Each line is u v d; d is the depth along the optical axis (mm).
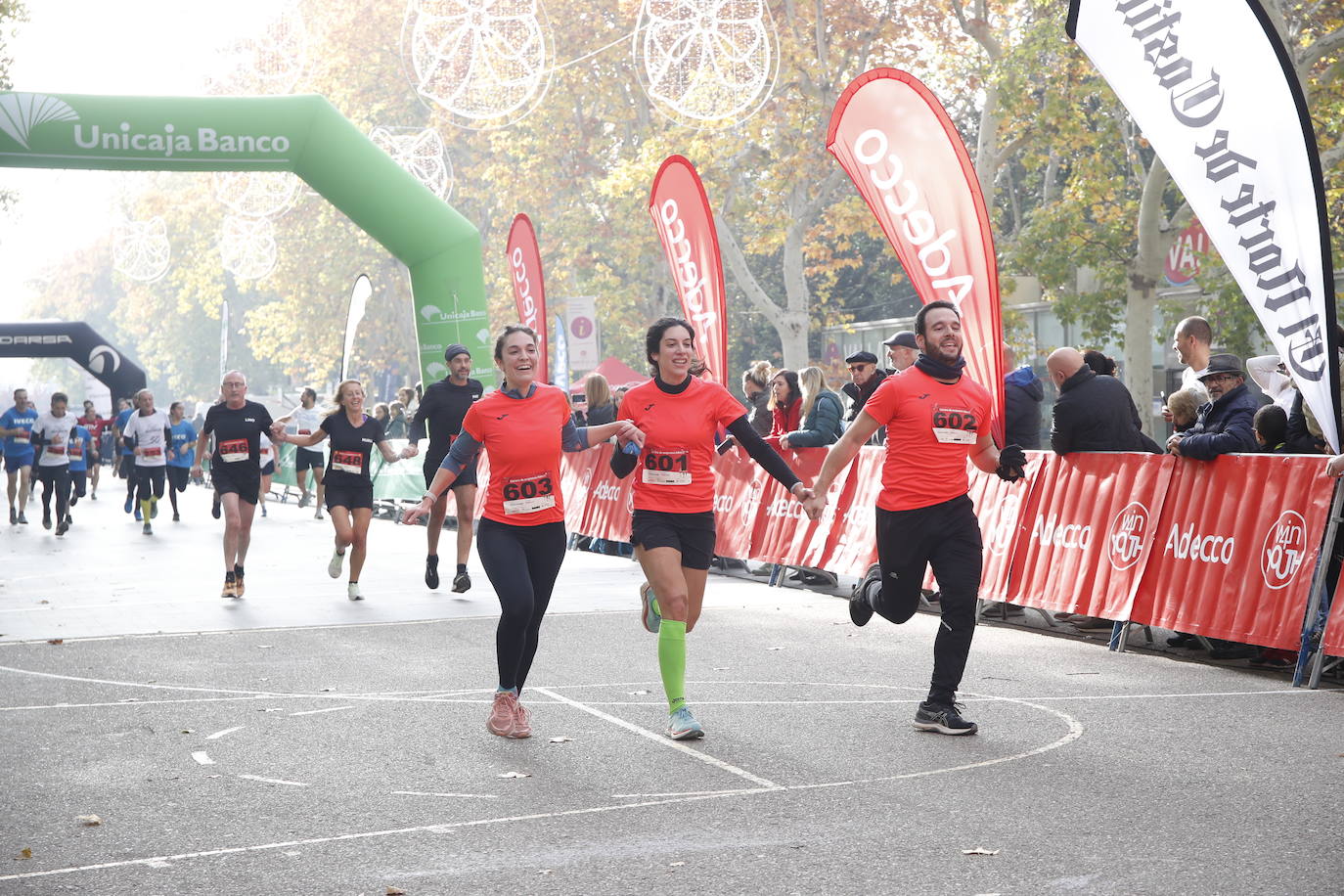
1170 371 32406
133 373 40125
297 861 4457
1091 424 9070
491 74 20312
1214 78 7625
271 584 12727
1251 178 7520
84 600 11609
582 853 4488
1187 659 8172
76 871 4391
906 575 6430
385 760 5871
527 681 7684
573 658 8406
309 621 10203
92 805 5203
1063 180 39562
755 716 6672
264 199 42781
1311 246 7320
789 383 12688
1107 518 8797
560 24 37031
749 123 31609
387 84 48125
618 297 41000
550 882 4188
